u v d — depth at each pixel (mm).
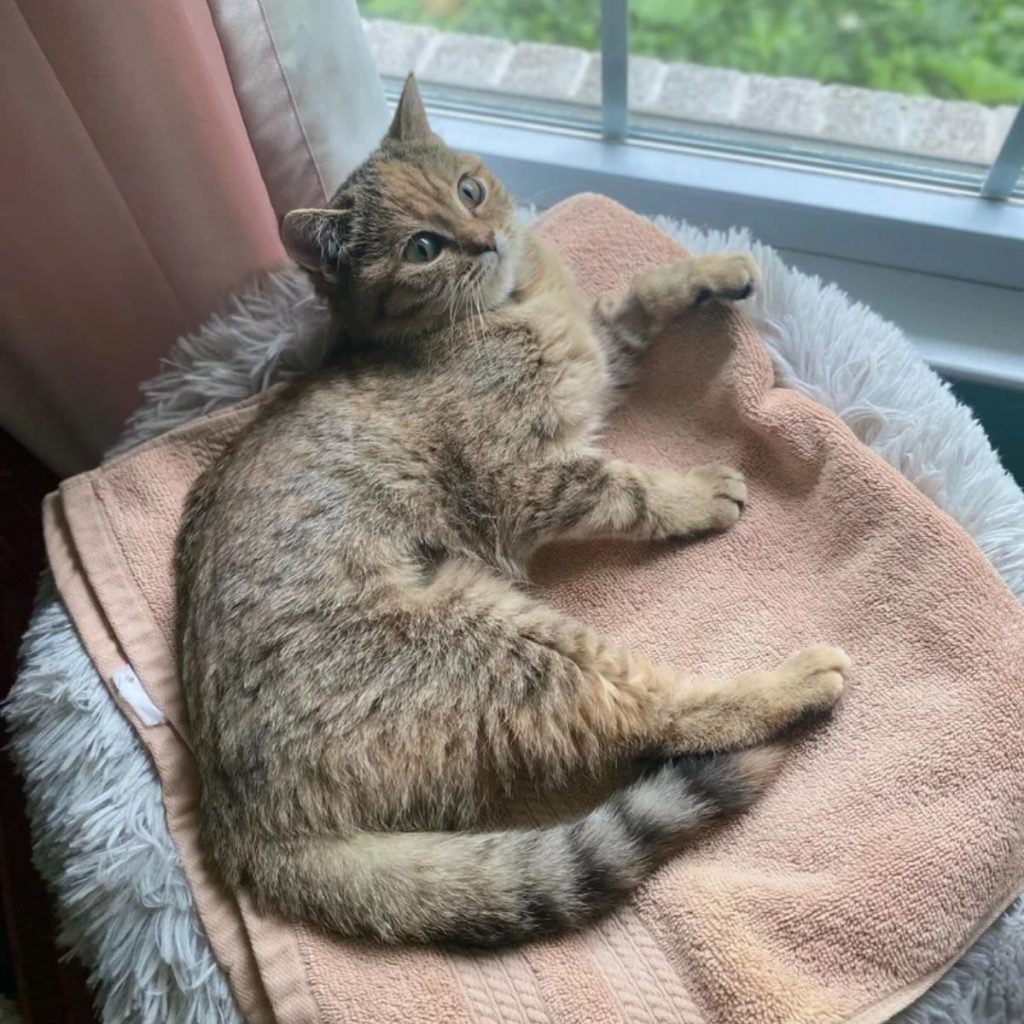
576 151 710
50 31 498
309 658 490
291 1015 450
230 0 505
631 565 563
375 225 560
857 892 450
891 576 517
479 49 744
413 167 570
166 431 622
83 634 555
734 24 682
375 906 457
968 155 665
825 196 670
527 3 710
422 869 458
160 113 547
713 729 489
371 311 575
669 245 643
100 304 640
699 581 551
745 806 483
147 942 483
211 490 552
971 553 509
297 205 601
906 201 661
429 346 563
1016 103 652
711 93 704
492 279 568
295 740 479
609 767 499
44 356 646
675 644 538
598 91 702
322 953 460
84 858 503
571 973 446
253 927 471
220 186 597
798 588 539
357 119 600
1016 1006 453
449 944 457
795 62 693
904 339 617
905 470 568
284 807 474
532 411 551
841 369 587
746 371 583
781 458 567
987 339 660
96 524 586
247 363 627
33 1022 658
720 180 686
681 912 451
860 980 439
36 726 542
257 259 653
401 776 480
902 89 679
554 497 540
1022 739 470
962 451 563
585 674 490
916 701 491
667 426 606
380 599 506
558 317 577
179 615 541
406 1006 442
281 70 538
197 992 471
